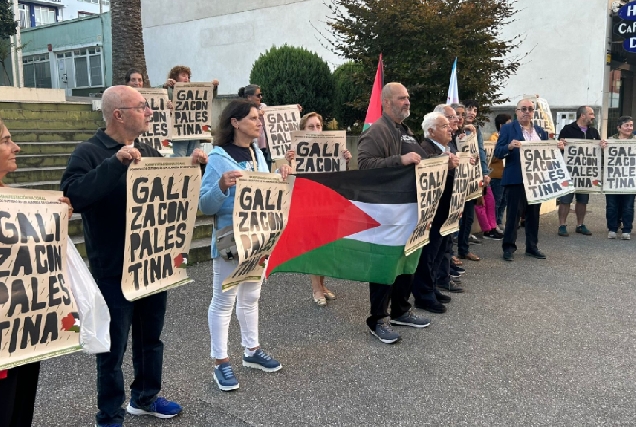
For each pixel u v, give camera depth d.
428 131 5.01
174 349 4.42
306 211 4.51
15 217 2.33
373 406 3.57
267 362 4.05
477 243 8.29
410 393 3.75
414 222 4.44
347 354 4.38
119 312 2.99
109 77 25.66
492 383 3.91
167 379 3.91
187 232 3.30
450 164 4.78
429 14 8.91
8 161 2.38
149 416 3.41
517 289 6.07
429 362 4.24
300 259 4.56
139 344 3.32
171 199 3.15
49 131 8.81
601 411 3.53
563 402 3.65
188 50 22.19
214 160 3.57
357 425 3.35
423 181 4.44
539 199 7.00
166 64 22.98
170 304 5.42
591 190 8.38
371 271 4.54
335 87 11.21
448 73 9.21
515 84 15.52
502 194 8.86
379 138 4.60
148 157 3.00
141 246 3.01
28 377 2.48
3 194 2.30
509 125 7.18
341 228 4.54
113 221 2.93
